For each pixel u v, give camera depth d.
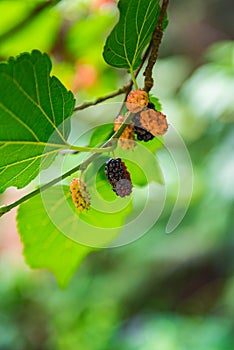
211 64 1.42
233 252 1.87
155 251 1.88
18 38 0.83
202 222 1.57
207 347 1.65
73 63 0.99
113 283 2.09
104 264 2.18
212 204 1.40
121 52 0.46
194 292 2.15
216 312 2.04
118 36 0.45
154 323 1.88
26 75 0.40
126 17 0.45
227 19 2.45
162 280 2.12
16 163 0.43
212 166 1.35
